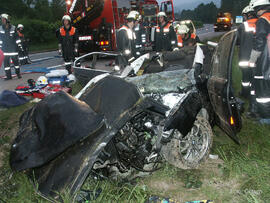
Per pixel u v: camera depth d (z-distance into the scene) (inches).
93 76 181.6
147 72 161.5
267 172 107.4
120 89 107.7
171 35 299.1
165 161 120.9
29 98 224.8
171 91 120.8
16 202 101.1
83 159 90.0
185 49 150.8
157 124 107.7
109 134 94.0
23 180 112.3
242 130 151.6
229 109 116.0
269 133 142.3
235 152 131.6
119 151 102.8
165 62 155.9
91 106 109.5
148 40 475.2
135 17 222.5
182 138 113.7
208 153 122.9
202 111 132.3
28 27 998.4
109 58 501.0
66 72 230.5
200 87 130.6
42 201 97.6
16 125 175.5
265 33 138.5
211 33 1134.4
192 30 181.5
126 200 98.5
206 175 115.5
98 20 470.6
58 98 111.2
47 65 454.0
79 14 467.2
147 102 102.8
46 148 96.9
